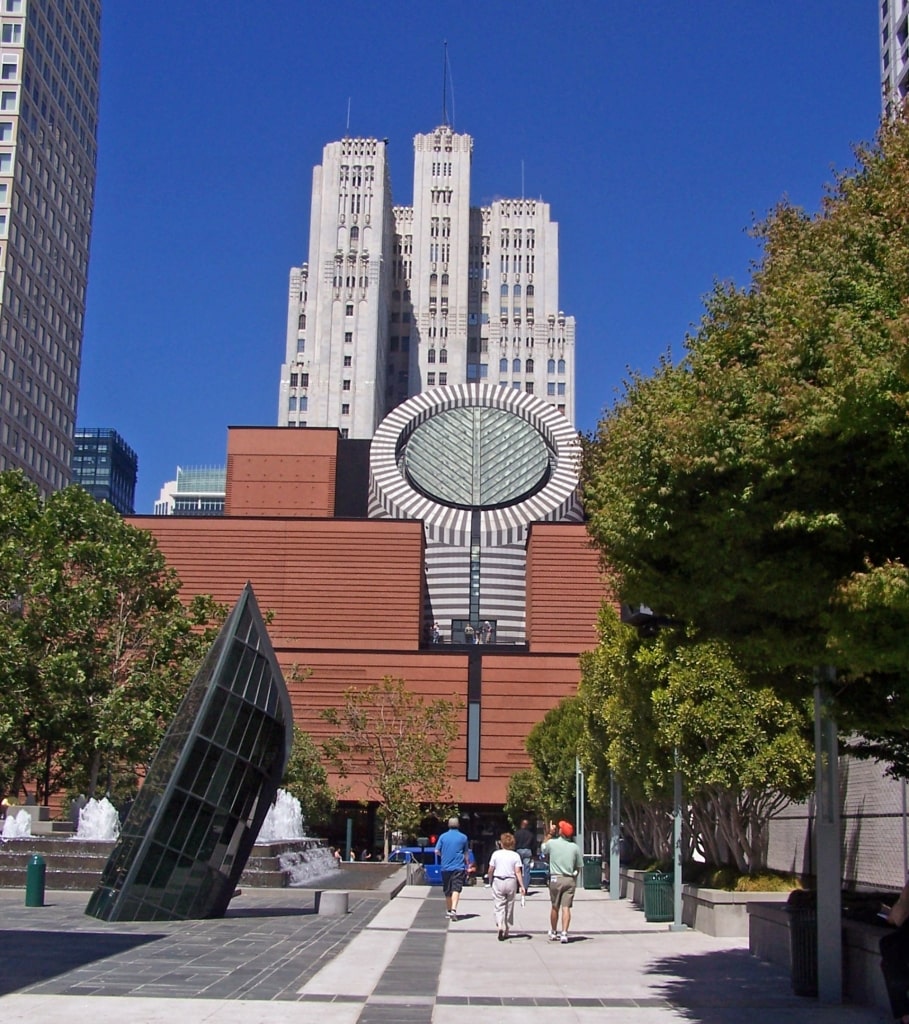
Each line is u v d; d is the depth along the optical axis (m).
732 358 14.83
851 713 15.12
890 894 19.30
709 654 25.09
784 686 17.02
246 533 90.00
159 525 90.19
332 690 83.19
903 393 11.39
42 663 44.22
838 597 12.02
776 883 25.77
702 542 14.11
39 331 115.06
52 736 46.38
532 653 84.12
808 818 30.19
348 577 88.94
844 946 15.67
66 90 123.81
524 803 75.00
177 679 49.72
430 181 159.50
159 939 19.95
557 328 156.38
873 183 14.10
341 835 84.06
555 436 103.44
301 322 148.75
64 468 122.75
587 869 46.69
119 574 48.69
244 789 24.30
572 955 20.22
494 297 157.88
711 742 25.45
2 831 45.66
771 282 14.84
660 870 32.62
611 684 33.12
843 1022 13.52
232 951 18.62
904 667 12.89
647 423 15.07
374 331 144.75
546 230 160.88
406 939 22.20
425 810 75.62
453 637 95.25
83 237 129.50
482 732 82.44
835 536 12.70
